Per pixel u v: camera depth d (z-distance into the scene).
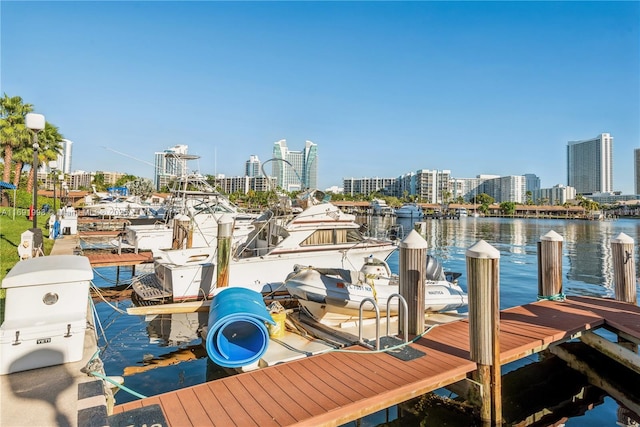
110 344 7.83
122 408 3.99
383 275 8.13
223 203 17.02
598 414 5.69
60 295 4.57
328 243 11.30
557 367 7.09
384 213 87.38
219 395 4.30
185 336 8.33
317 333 7.23
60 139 37.94
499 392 5.04
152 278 11.49
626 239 8.28
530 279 15.05
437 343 5.89
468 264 5.17
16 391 3.84
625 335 6.51
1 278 8.51
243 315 5.15
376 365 5.09
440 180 158.38
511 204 107.12
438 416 5.35
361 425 5.16
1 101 31.48
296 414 3.90
